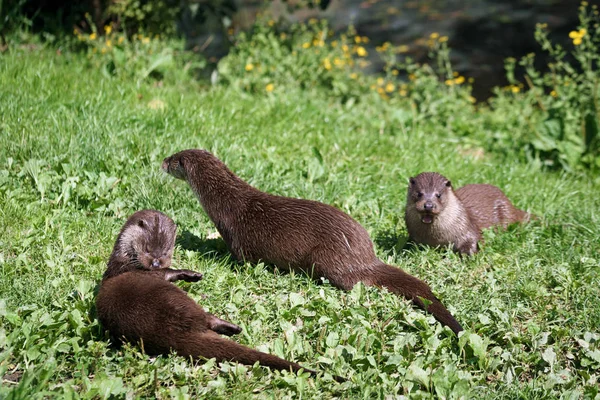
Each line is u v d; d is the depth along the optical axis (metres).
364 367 8.10
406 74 29.11
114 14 22.19
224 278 9.66
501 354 8.59
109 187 11.81
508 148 18.52
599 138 17.66
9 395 6.71
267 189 12.71
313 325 8.73
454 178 15.14
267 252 10.12
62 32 21.25
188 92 18.22
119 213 11.39
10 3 20.78
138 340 7.92
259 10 33.81
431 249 11.39
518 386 8.11
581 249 11.69
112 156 12.57
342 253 9.74
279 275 9.98
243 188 10.60
